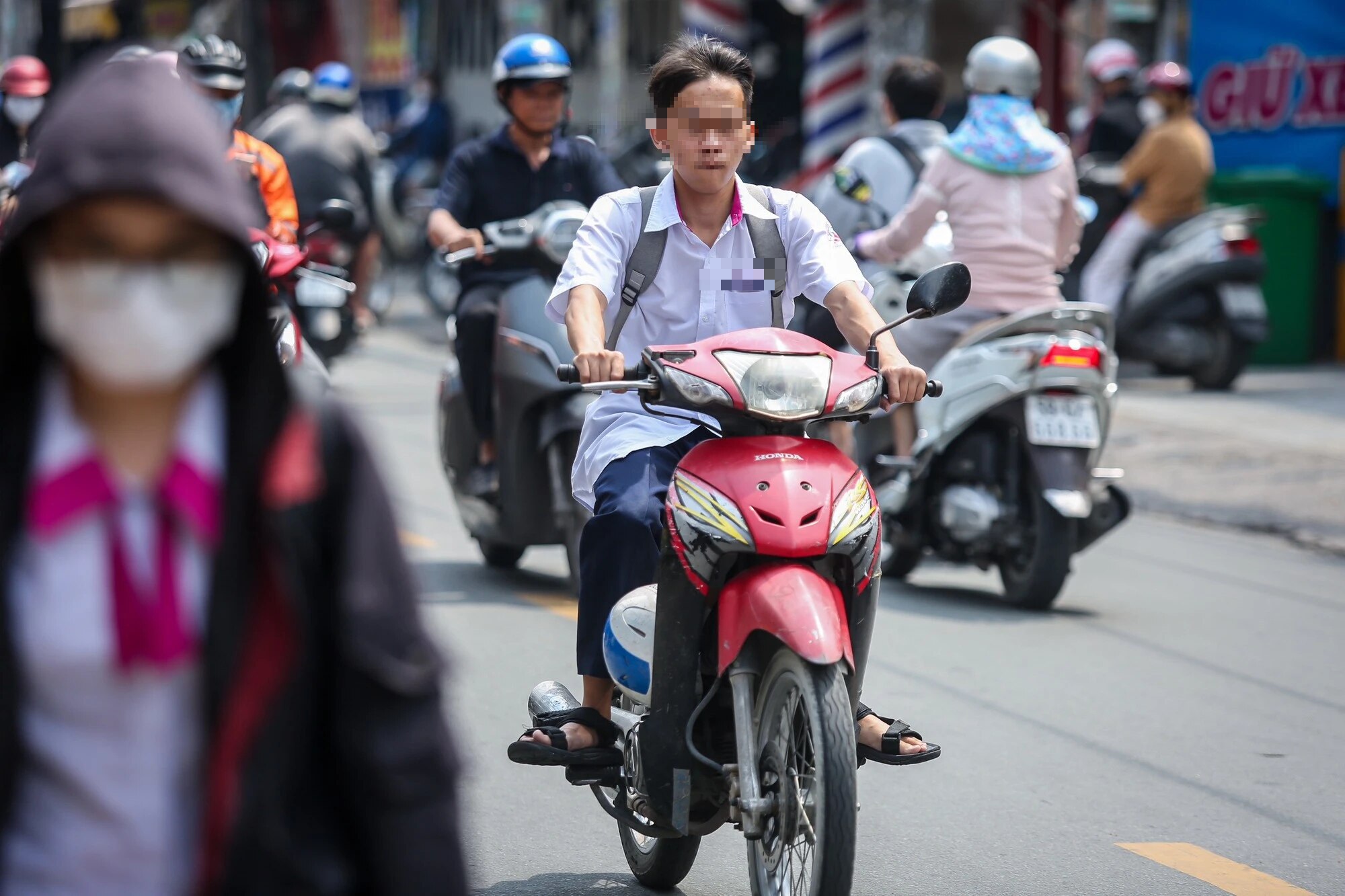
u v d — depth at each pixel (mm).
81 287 3961
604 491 9453
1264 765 12484
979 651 15617
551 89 17547
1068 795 11703
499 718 13062
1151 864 10391
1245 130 37125
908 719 13375
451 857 4324
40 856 4152
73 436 4125
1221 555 20469
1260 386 32344
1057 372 16406
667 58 9562
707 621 8812
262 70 54469
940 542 17875
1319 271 35781
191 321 4059
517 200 17859
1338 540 20891
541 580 18156
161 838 4164
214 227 3980
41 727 4121
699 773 8867
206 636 4082
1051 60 41094
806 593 8141
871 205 19547
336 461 4289
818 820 7809
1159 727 13352
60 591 4055
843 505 8477
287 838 4176
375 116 67500
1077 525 16922
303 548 4172
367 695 4230
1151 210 31719
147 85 4016
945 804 11492
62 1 52312
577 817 11148
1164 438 26984
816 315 18250
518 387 16578
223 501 4133
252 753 4113
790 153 47312
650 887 9922
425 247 48375
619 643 9094
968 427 17312
